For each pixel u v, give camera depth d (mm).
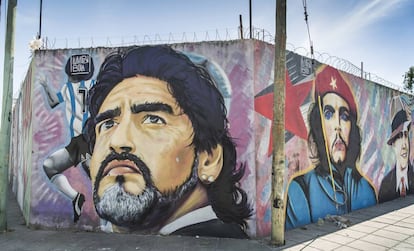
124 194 6551
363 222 7492
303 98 7465
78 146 6832
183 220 6383
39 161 6984
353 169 8820
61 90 6953
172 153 6461
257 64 6477
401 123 11281
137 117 6605
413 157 12031
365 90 9438
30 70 7695
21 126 10164
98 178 6684
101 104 6770
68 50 6961
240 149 6324
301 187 7250
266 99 6586
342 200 8336
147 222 6461
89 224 6688
